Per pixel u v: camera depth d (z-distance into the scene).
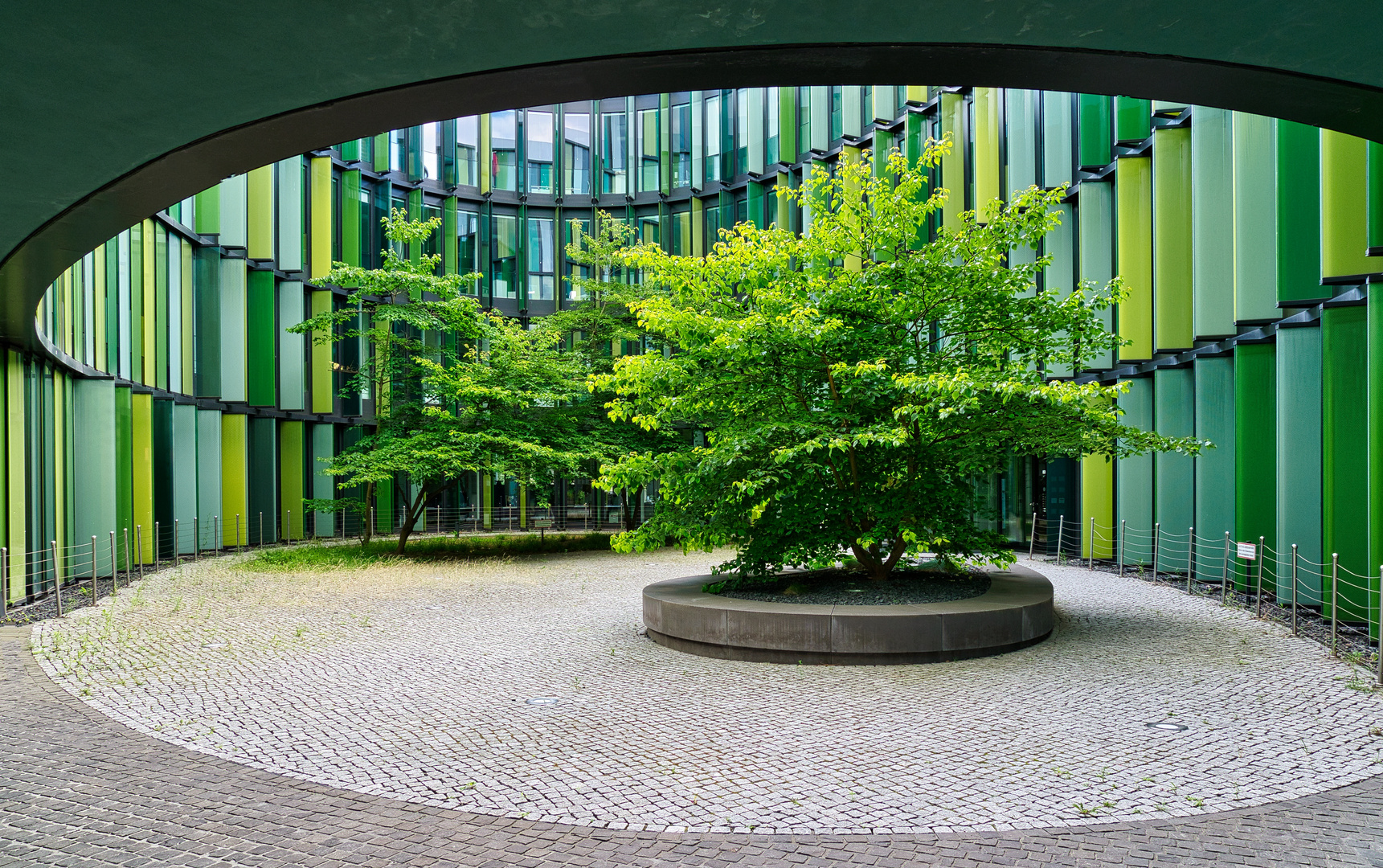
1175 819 5.43
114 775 6.38
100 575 17.88
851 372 11.05
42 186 5.66
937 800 5.80
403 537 23.30
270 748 7.00
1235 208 13.95
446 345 32.22
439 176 33.03
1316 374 12.98
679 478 11.77
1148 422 18.64
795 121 30.02
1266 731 7.22
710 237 33.38
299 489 28.03
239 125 4.85
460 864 4.87
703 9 3.85
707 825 5.41
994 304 11.61
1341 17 3.98
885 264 11.73
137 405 20.20
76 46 3.96
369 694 8.72
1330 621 12.12
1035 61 4.52
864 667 9.77
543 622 12.90
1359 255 11.15
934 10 3.94
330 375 28.55
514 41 4.11
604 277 33.47
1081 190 19.66
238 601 14.77
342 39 4.00
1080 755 6.69
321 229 28.33
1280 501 13.20
